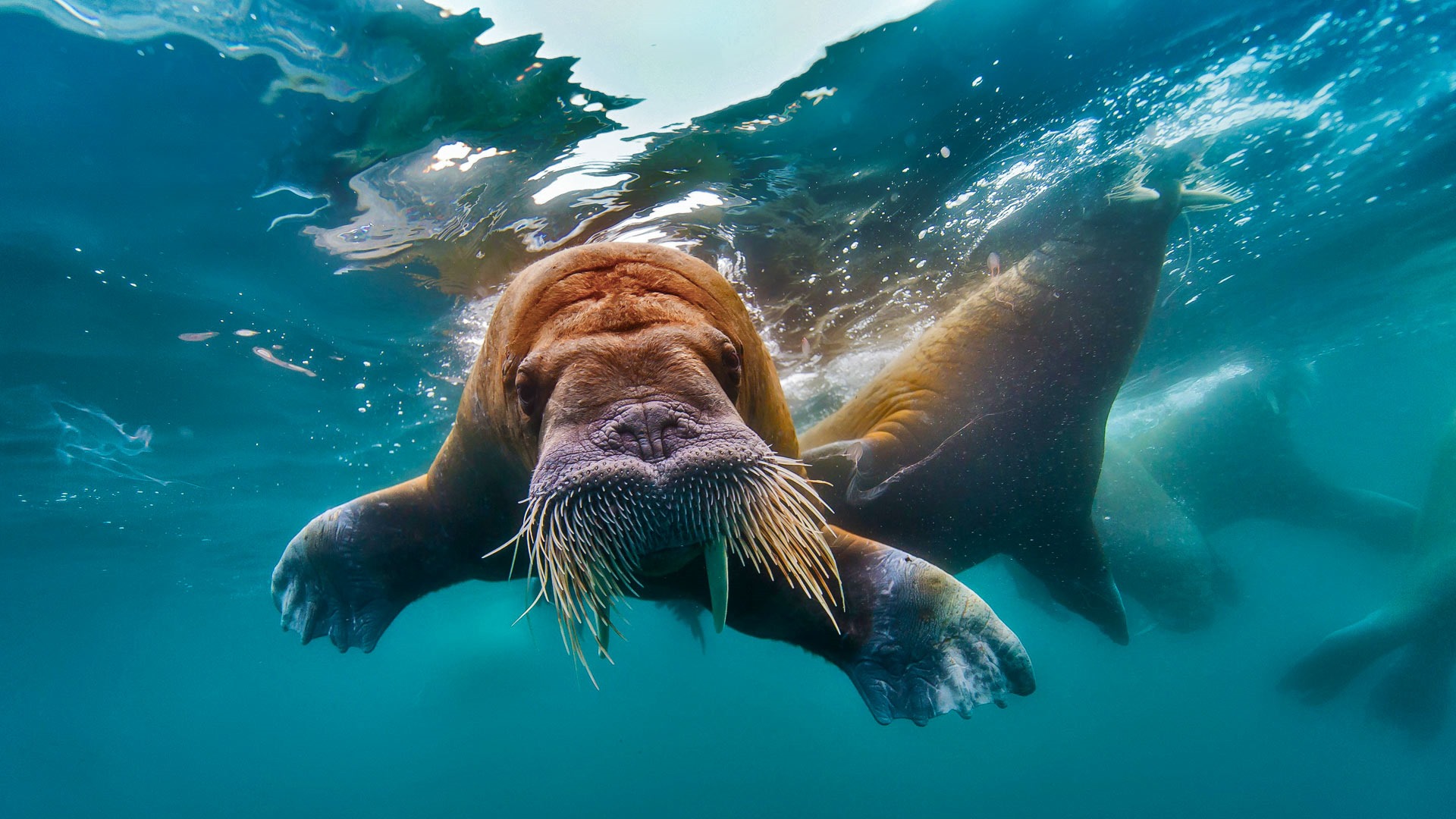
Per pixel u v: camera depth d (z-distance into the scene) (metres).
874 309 3.27
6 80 1.90
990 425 1.93
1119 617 2.25
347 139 2.13
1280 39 2.30
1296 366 7.02
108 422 4.09
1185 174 2.73
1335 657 4.17
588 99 2.04
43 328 3.09
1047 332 1.99
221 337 3.26
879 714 1.07
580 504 0.72
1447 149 3.31
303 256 2.67
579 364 0.84
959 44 2.06
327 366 3.59
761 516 0.73
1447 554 4.00
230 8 1.78
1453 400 13.35
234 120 2.07
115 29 1.81
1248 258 3.97
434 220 2.48
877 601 1.14
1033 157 2.39
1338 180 3.35
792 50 1.98
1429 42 2.49
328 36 1.84
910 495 1.86
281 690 26.20
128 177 2.25
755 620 1.20
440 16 1.79
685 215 2.53
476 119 2.07
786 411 1.34
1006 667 1.05
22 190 2.27
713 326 0.97
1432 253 4.99
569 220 2.50
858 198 2.54
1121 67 2.23
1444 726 3.94
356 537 1.37
